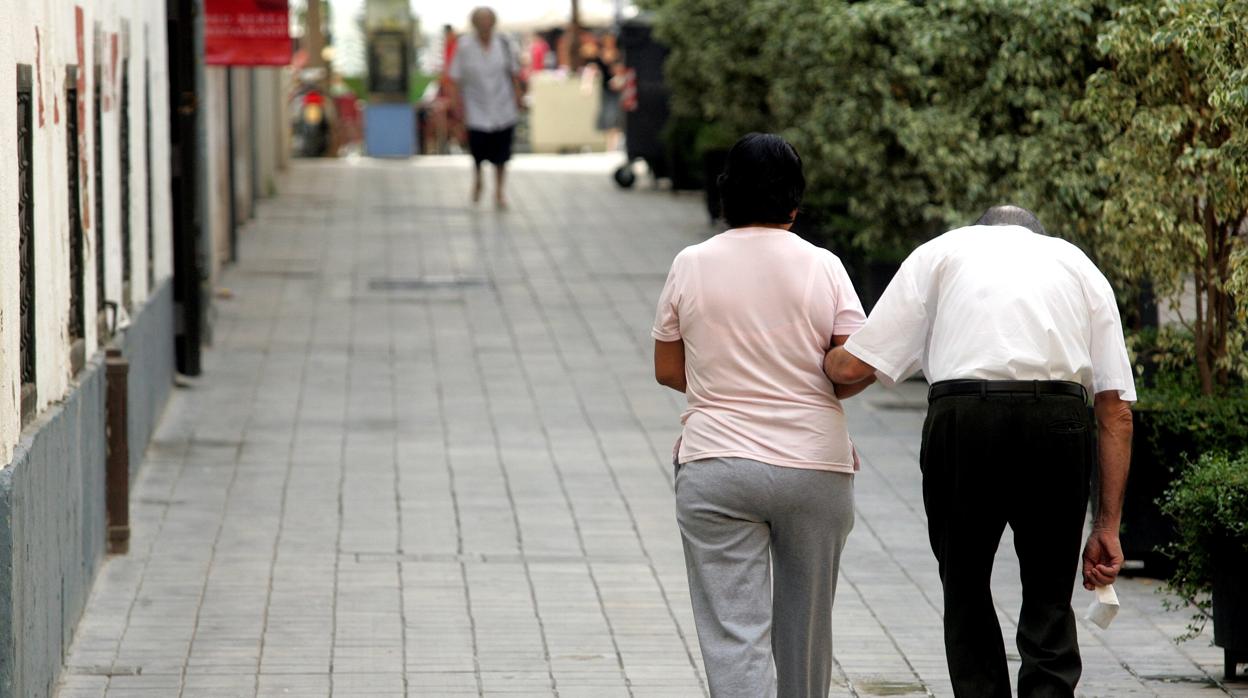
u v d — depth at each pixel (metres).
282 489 27.98
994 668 15.45
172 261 35.66
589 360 39.72
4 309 15.55
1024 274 14.98
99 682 18.64
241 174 61.09
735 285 14.59
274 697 18.20
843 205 41.78
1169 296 22.55
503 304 46.75
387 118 91.69
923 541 25.27
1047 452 14.77
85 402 21.39
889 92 34.69
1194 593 19.02
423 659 19.62
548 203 69.56
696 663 19.59
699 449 14.59
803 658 14.84
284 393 35.69
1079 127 28.92
